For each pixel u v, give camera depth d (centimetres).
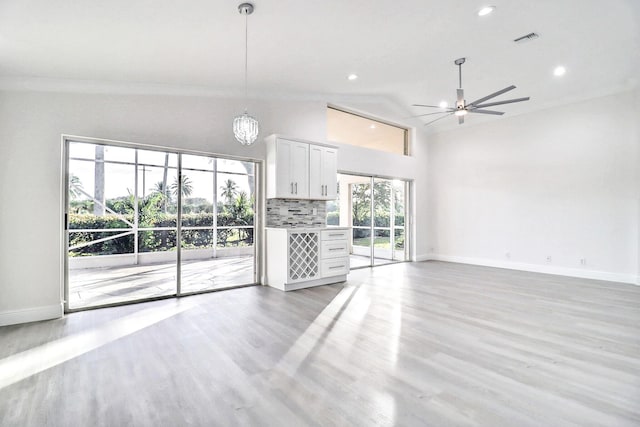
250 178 473
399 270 581
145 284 408
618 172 483
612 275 486
